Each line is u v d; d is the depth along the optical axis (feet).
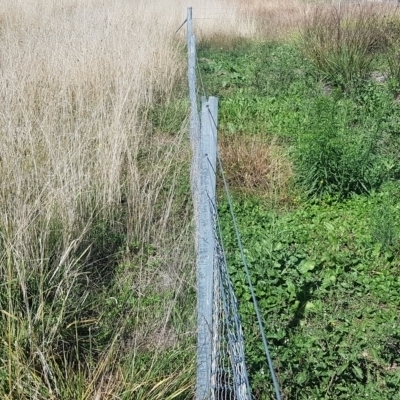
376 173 20.79
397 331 13.34
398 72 29.81
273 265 14.90
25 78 21.15
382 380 12.23
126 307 13.66
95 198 16.47
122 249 15.72
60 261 13.10
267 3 52.95
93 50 24.90
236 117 25.72
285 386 11.60
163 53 29.78
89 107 21.16
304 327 13.57
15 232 13.39
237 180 20.56
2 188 14.71
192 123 20.43
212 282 10.36
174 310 13.23
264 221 18.34
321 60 31.45
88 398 10.43
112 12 33.78
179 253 15.51
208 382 10.41
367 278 15.57
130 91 23.49
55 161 16.05
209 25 41.29
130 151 18.79
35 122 18.71
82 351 12.16
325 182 20.21
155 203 17.43
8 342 11.14
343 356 12.28
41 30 28.35
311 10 42.68
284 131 24.68
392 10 37.99
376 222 17.85
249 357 11.96
